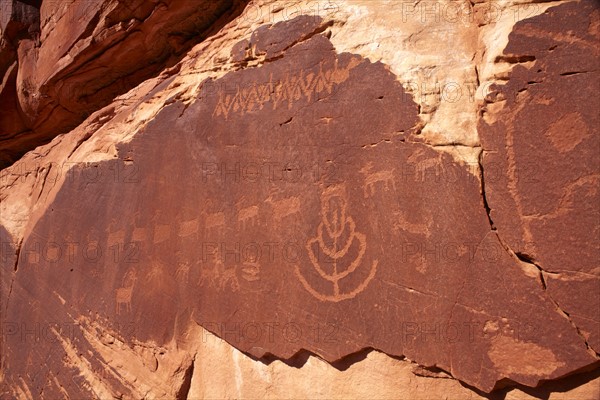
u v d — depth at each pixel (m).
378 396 2.29
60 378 4.02
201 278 3.09
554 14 2.02
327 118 2.65
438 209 2.21
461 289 2.11
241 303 2.85
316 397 2.49
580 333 1.84
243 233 2.91
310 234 2.61
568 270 1.89
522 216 2.01
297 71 2.85
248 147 2.98
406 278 2.25
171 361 3.15
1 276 5.26
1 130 7.39
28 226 5.01
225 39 3.51
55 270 4.39
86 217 4.14
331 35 2.79
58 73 5.81
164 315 3.28
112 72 5.71
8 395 4.63
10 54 6.77
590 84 1.92
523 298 1.97
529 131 2.03
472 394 2.09
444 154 2.23
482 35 2.39
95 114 4.80
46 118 6.89
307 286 2.58
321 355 2.47
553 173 1.95
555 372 1.87
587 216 1.87
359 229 2.43
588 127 1.90
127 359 3.48
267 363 2.73
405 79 2.43
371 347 2.33
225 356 2.92
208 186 3.16
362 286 2.38
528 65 2.06
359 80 2.57
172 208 3.38
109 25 5.09
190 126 3.35
